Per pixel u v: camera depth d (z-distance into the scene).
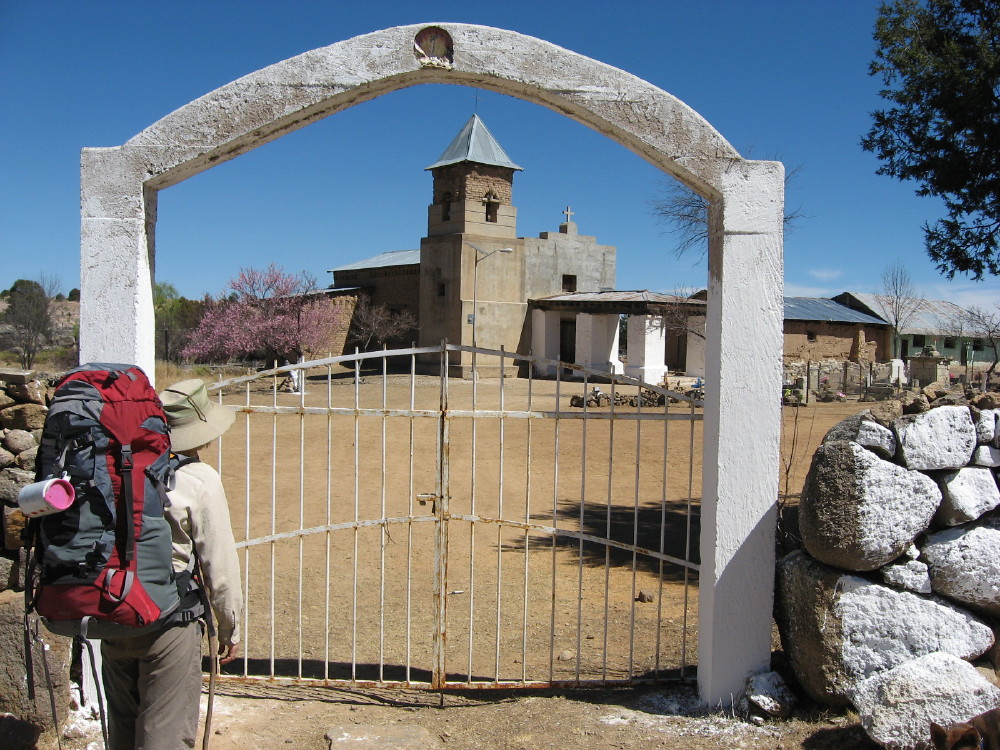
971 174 8.76
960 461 4.14
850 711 4.18
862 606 4.20
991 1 8.62
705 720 4.38
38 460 2.86
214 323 33.16
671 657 5.66
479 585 7.47
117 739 3.18
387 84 4.47
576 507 11.16
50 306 42.91
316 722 4.45
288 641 5.97
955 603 4.19
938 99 8.73
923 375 31.95
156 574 2.88
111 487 2.80
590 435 18.17
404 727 4.33
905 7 8.99
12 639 4.04
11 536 4.08
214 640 3.21
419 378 33.50
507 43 4.46
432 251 38.25
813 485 4.30
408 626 4.84
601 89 4.49
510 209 38.28
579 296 37.56
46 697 4.05
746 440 4.53
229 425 3.47
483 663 5.61
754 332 4.53
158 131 4.32
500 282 37.81
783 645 4.63
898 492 4.13
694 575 7.96
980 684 3.62
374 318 42.22
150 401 3.02
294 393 26.64
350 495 11.43
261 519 9.95
